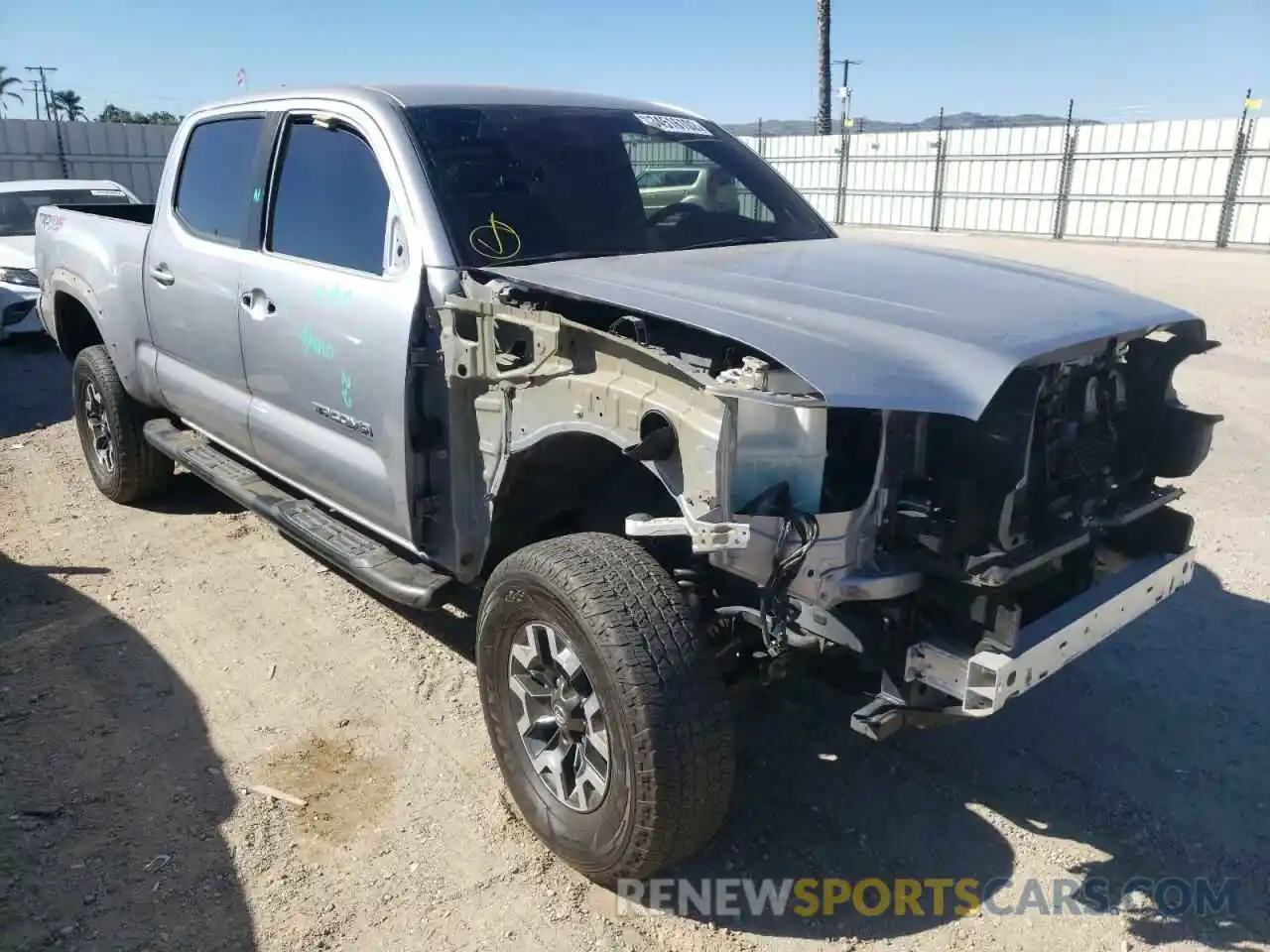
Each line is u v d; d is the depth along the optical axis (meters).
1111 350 2.93
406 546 3.71
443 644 4.39
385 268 3.63
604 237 3.78
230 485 4.73
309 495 4.41
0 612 4.67
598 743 2.78
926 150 26.11
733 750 2.68
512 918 2.85
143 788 3.39
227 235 4.53
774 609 2.61
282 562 5.24
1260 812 3.28
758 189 4.46
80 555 5.34
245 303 4.29
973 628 2.63
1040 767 3.52
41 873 2.99
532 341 3.07
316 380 3.91
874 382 2.45
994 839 3.17
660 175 4.15
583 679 2.81
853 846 3.15
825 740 3.68
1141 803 3.33
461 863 3.06
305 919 2.84
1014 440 2.53
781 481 2.57
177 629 4.52
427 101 3.88
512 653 3.03
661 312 2.79
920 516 2.62
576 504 3.48
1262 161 20.02
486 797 3.37
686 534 2.55
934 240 23.42
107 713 3.84
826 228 4.52
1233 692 3.95
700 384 2.54
